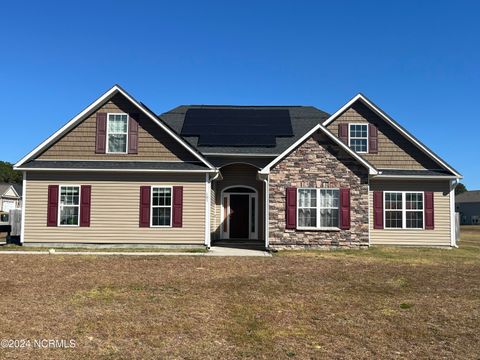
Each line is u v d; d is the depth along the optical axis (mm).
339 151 18812
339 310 9195
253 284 11422
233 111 25547
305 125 24312
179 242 18812
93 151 19422
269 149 21812
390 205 20953
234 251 18000
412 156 21406
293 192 18641
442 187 21078
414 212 20953
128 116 19547
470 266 14781
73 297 9773
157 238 18812
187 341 7164
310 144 18828
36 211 18812
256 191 23141
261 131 22984
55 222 18734
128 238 18766
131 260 14977
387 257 16562
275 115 24953
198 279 11938
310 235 18531
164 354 6574
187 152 19438
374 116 21641
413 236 20812
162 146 19484
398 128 21359
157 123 19484
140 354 6551
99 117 19531
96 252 16953
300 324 8227
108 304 9250
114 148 19516
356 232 18625
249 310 9039
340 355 6723
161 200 18984
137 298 9805
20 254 16156
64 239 18734
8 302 9242
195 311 8875
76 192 18938
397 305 9656
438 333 7836
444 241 20812
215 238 22562
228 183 23141
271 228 18531
